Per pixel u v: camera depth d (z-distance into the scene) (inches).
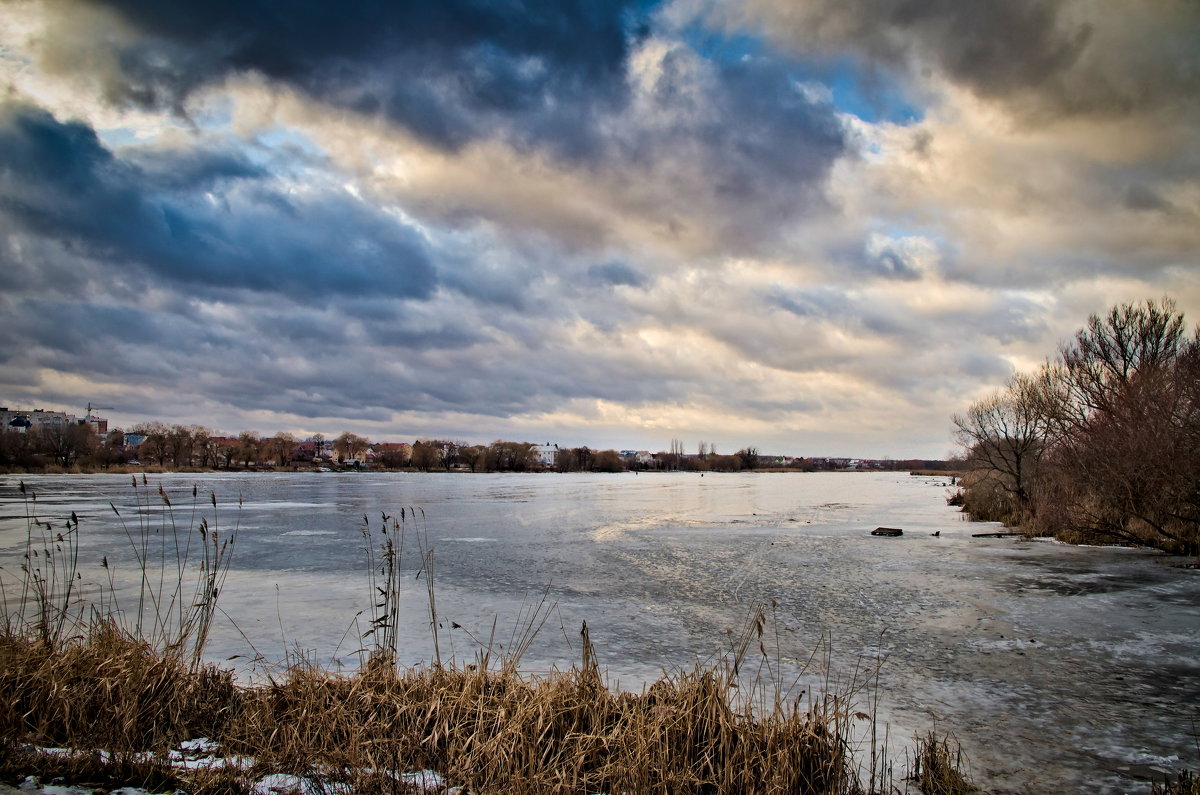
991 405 1359.5
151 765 220.5
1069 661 412.8
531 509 1633.9
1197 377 860.0
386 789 212.5
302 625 486.3
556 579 692.7
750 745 230.7
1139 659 416.5
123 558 796.6
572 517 1425.9
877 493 2554.1
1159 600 590.6
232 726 249.1
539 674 379.2
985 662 411.5
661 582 677.9
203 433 4911.4
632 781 216.2
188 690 273.0
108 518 1257.4
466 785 217.0
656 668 394.6
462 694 257.3
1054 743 292.0
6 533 1013.2
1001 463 1422.2
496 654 415.8
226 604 556.4
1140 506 966.4
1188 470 850.1
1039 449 1250.6
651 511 1593.3
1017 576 711.7
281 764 226.8
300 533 1082.1
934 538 1056.2
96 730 246.2
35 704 252.7
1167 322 1175.0
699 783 217.9
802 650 437.4
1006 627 497.4
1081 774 263.0
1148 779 259.3
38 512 1347.2
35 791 208.8
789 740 230.2
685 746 231.6
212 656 401.1
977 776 260.4
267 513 1432.1
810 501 2037.4
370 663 288.7
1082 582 676.7
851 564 795.4
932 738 259.9
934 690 360.5
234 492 2206.0
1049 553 887.1
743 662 409.1
